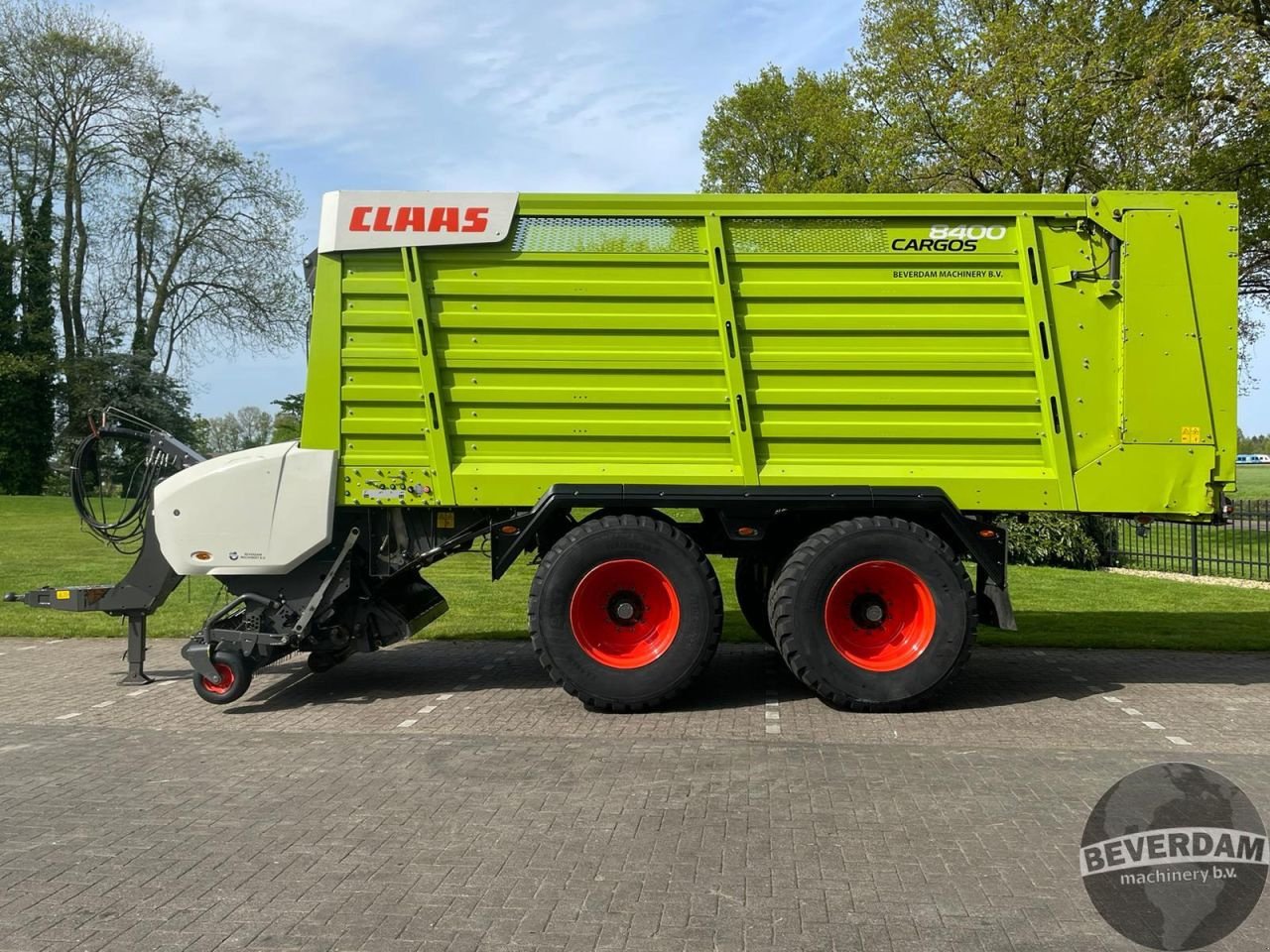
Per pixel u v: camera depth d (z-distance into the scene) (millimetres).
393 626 7332
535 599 6719
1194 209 6859
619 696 6699
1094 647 9023
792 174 37281
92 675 8039
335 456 6906
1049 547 15680
